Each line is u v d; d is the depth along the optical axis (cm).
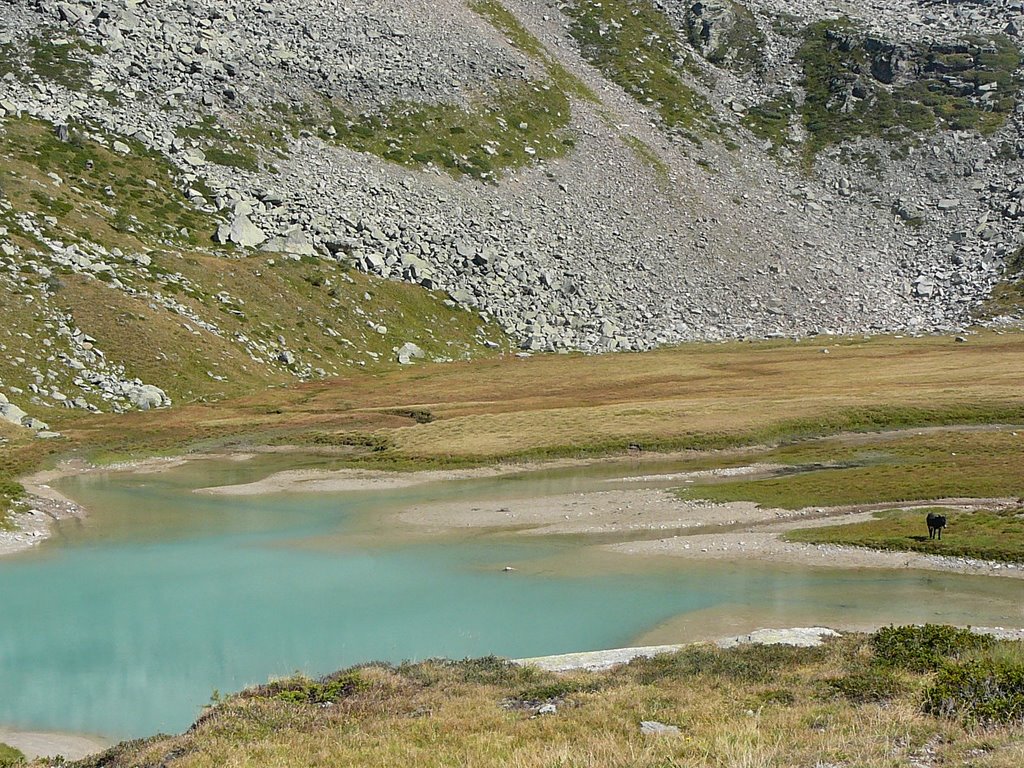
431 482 7125
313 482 7231
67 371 9794
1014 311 14825
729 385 10781
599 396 10319
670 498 5891
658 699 2253
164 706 2891
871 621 3403
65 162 13700
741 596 3822
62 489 6975
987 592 3762
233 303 12256
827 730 1906
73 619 3822
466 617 3684
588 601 3838
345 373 11988
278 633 3556
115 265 11844
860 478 6006
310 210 14938
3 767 2291
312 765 1892
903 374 10869
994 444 6919
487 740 1967
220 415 9581
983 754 1673
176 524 5762
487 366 12744
